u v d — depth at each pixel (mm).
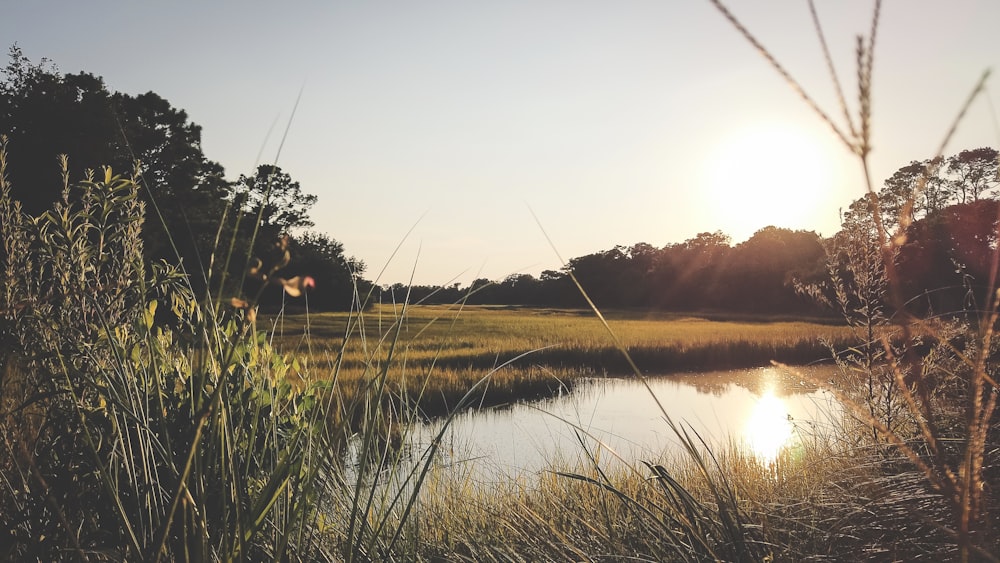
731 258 97500
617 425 13852
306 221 36125
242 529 2166
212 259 2361
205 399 2459
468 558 3367
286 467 2490
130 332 2793
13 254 2682
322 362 16219
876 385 4484
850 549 2717
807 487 3568
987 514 2232
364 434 2906
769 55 891
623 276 101938
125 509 2508
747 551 2465
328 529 2855
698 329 50375
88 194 2803
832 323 62438
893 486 3020
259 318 3047
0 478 2729
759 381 25578
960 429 3371
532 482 6230
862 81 893
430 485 4676
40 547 2396
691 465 6137
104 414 2531
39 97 31578
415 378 19000
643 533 3055
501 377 21047
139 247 2826
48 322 2596
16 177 27469
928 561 2393
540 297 101438
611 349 32062
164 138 39844
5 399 2631
